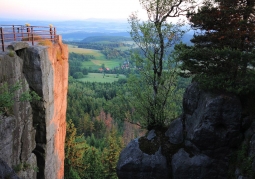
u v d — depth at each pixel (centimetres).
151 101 1977
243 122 1391
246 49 1417
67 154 3591
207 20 1432
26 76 1736
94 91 13425
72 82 15375
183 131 1670
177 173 1521
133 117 2083
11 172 923
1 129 1367
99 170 3838
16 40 2045
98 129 8562
